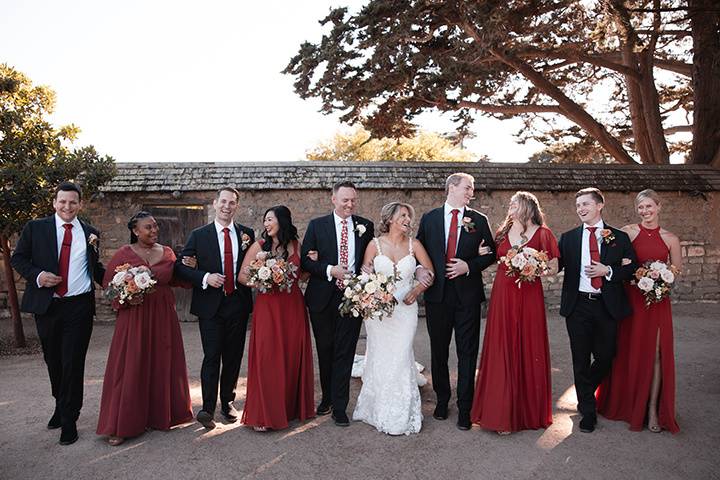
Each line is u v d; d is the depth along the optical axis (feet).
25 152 22.95
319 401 15.64
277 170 32.37
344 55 34.40
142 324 12.47
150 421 12.80
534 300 13.00
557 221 33.96
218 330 13.14
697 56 41.42
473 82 33.09
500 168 34.55
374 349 13.28
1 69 24.13
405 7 33.83
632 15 34.58
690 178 35.09
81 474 10.69
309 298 13.74
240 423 13.46
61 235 12.32
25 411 14.52
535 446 11.98
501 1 33.55
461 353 13.10
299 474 10.66
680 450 11.77
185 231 31.45
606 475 10.61
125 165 31.89
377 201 32.55
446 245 13.32
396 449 11.84
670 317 12.94
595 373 13.37
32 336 26.20
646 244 13.42
